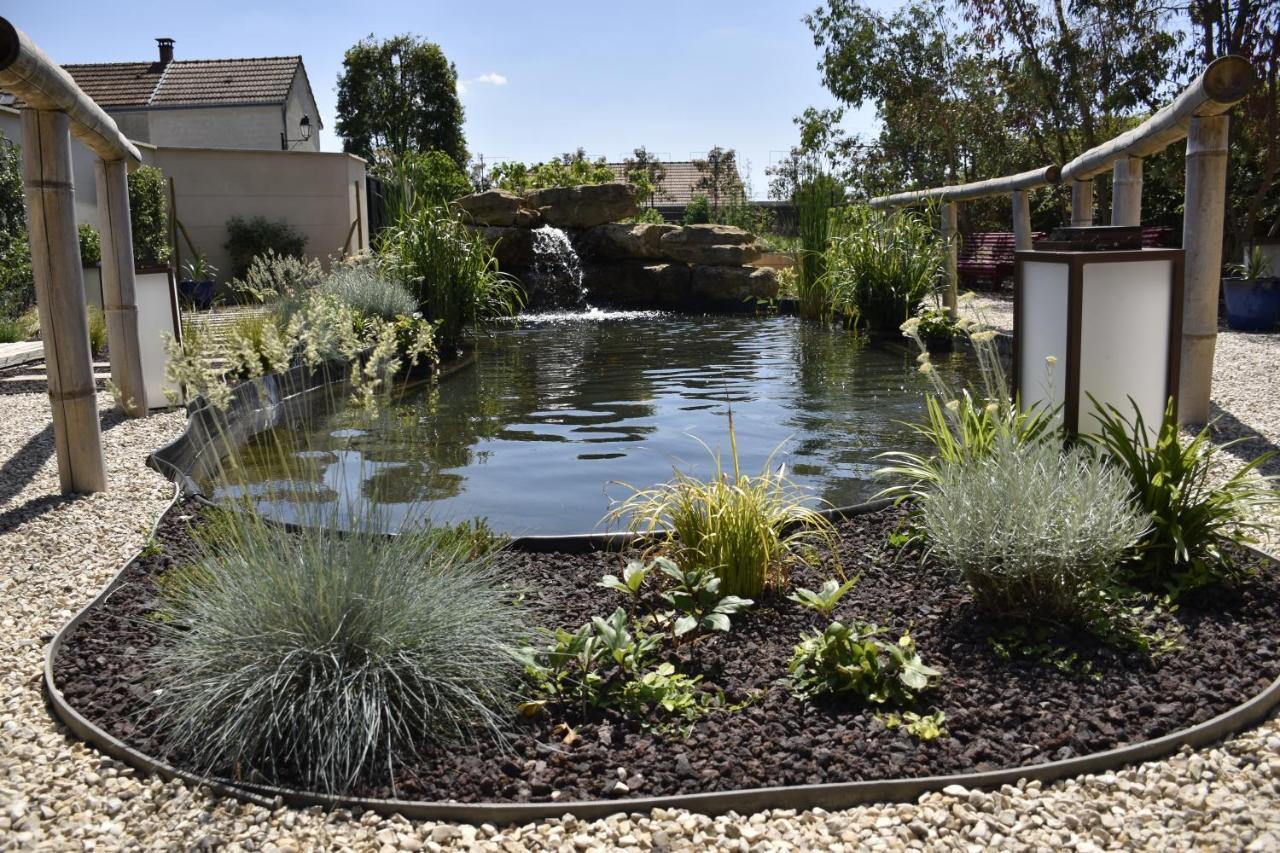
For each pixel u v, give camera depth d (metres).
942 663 2.80
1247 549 3.44
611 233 16.27
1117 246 4.02
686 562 3.44
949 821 2.08
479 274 10.82
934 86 19.08
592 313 15.45
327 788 2.23
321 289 9.20
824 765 2.30
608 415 7.03
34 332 9.95
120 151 5.91
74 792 2.22
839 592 3.07
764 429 6.45
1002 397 3.87
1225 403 6.18
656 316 14.82
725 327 12.98
